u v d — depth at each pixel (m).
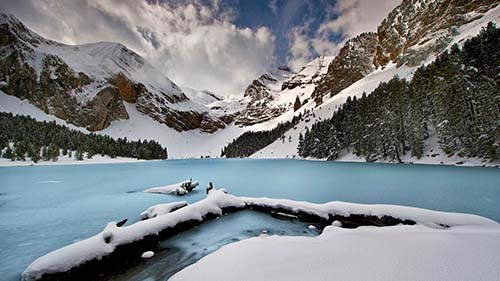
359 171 27.56
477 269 3.14
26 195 18.36
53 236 9.34
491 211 9.57
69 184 24.89
